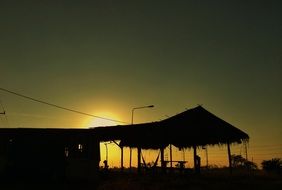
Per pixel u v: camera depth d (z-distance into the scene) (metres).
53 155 28.45
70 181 27.03
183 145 34.34
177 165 36.12
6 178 27.27
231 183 23.41
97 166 28.88
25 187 22.72
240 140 32.66
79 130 29.47
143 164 37.94
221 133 32.88
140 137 32.47
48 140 28.75
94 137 29.62
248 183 23.38
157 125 31.50
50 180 27.34
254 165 44.19
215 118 33.28
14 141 28.27
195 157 33.28
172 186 22.16
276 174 34.62
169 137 32.44
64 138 29.00
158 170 37.09
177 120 32.81
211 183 23.38
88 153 29.03
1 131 28.28
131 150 39.81
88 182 26.44
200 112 33.38
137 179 26.84
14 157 27.91
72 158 28.61
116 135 30.48
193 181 24.44
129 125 30.61
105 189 21.70
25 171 27.72
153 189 20.98
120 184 23.39
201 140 33.09
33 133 28.67
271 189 20.56
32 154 28.20
